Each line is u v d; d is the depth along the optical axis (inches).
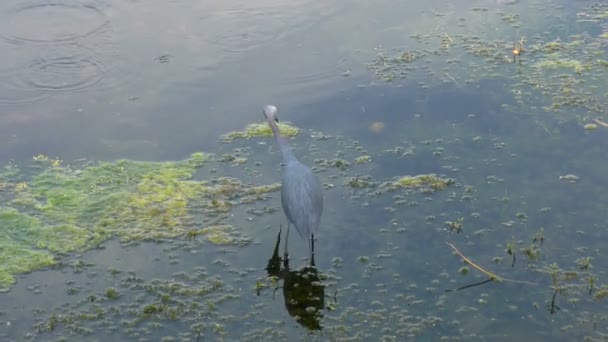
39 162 293.1
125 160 293.7
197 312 224.1
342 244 249.9
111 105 327.3
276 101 327.3
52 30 383.6
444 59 352.2
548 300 223.9
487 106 318.7
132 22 389.7
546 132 301.1
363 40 369.7
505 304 223.3
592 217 256.5
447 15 390.6
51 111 323.3
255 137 306.7
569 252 242.2
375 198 270.2
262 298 229.6
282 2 405.4
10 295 232.4
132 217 265.7
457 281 232.8
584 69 341.1
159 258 247.0
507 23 381.4
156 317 222.4
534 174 278.5
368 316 220.7
